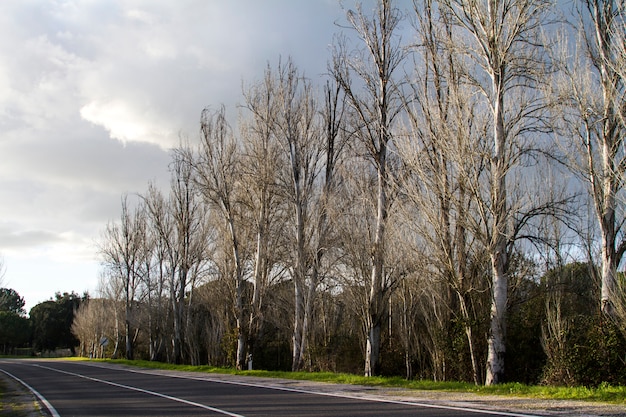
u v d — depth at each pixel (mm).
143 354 59438
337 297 29422
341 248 24797
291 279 30750
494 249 16812
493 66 17500
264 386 17469
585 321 16672
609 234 15891
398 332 27969
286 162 28156
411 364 27109
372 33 21922
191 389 17422
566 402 11047
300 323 27562
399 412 10406
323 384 17516
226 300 34312
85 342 79688
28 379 27125
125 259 52125
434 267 18984
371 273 21609
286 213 28875
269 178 27938
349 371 29141
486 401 11625
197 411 11812
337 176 26875
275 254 29734
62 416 12391
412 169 18891
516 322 21500
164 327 49156
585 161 16688
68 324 100188
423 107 18766
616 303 15047
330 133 27516
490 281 20406
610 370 15195
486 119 17797
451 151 17344
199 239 40812
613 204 15984
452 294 21797
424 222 18609
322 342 29234
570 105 16656
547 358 18266
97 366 39250
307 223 27375
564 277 23188
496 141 17109
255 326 28812
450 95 17938
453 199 17547
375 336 21203
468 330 18375
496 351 16562
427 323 24172
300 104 27812
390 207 21078
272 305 32719
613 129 16094
